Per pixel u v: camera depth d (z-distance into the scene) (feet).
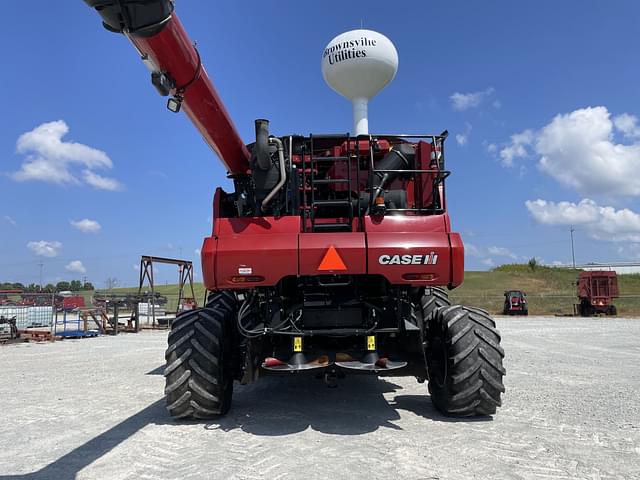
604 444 13.16
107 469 11.53
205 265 14.78
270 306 15.65
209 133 15.64
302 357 14.88
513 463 11.62
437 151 16.83
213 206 17.61
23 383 24.48
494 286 168.25
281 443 13.38
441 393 16.17
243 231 14.98
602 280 95.86
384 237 14.84
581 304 98.84
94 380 25.05
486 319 16.19
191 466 11.63
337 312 15.75
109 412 17.61
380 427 14.96
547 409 17.24
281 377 24.50
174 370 15.57
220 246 14.76
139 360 33.60
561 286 165.17
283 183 15.51
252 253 14.64
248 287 14.92
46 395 21.09
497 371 15.31
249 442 13.53
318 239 14.75
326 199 17.65
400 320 15.39
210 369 15.61
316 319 15.70
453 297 128.67
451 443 13.20
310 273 14.58
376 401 18.89
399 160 17.08
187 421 16.02
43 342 51.11
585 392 20.35
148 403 19.06
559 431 14.42
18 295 65.67
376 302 16.28
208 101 14.05
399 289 15.34
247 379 15.67
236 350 17.33
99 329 62.49
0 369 30.22
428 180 16.74
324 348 15.90
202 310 16.89
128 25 10.12
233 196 19.34
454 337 15.44
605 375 24.89
